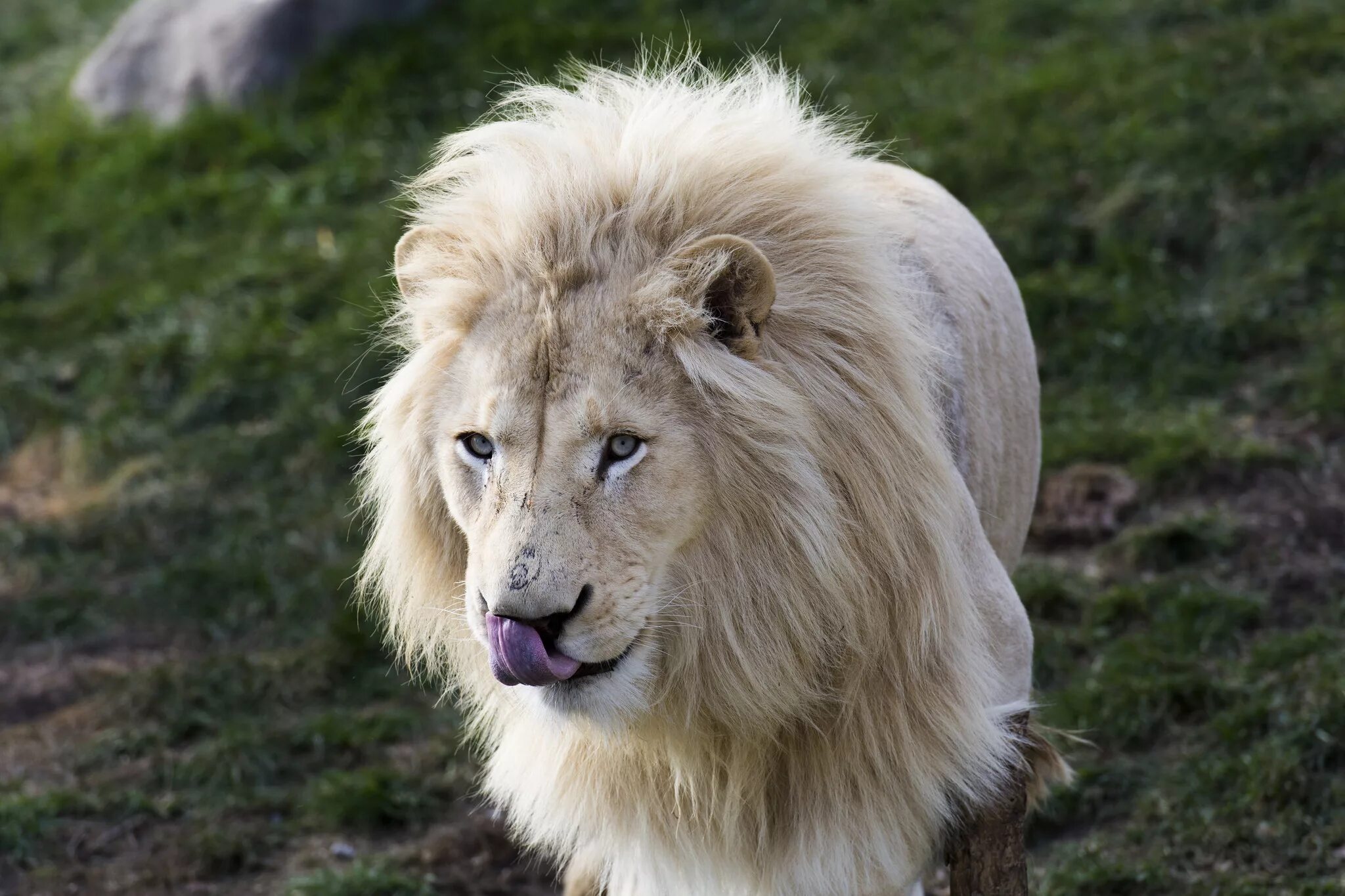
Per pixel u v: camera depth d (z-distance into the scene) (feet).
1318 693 30.66
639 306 18.06
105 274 59.82
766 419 18.20
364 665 39.63
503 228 19.16
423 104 63.26
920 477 19.56
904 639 19.67
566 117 21.04
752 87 22.26
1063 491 40.70
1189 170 50.24
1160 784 30.37
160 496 47.32
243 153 63.36
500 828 32.96
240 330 53.78
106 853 33.30
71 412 52.60
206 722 37.78
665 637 18.79
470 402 18.48
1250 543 37.60
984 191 52.24
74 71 76.54
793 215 19.47
